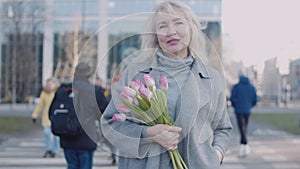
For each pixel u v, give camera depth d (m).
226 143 2.30
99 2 35.31
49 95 9.05
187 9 2.21
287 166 8.40
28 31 35.03
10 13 33.72
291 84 32.53
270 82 32.12
